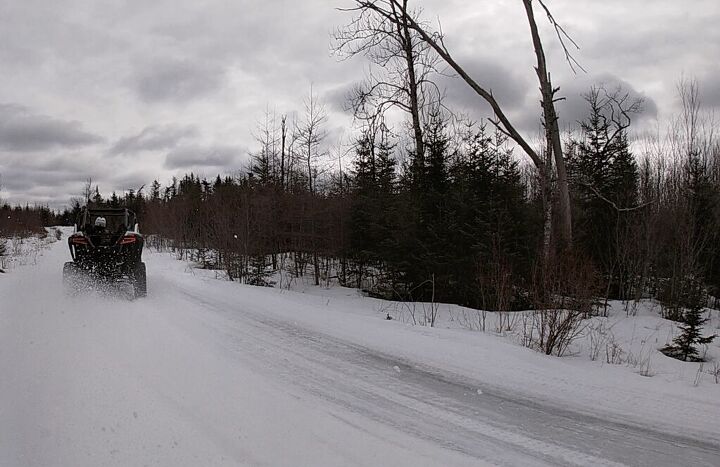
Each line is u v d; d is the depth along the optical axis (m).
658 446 3.89
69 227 77.81
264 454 3.37
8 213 43.19
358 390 4.92
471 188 15.15
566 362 6.71
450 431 4.03
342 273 20.23
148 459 3.19
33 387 4.31
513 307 13.16
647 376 6.38
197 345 6.15
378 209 17.52
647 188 19.67
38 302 8.45
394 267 15.70
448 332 7.68
